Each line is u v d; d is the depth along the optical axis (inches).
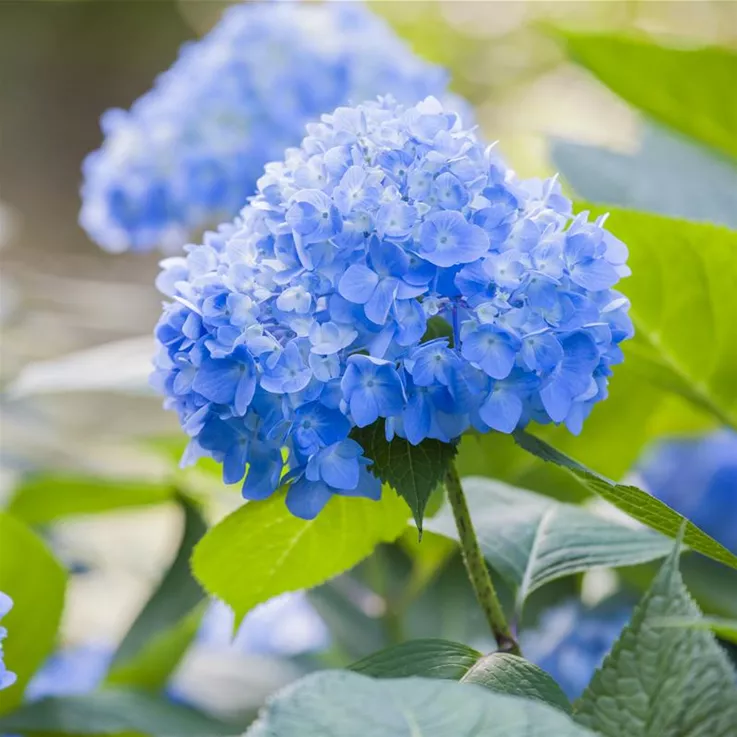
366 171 46.5
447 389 46.2
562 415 46.2
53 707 58.1
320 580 53.1
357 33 75.9
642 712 44.9
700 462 72.6
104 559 82.7
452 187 46.3
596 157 74.0
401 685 42.9
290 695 42.8
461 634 66.4
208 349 46.3
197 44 80.2
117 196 75.9
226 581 52.7
